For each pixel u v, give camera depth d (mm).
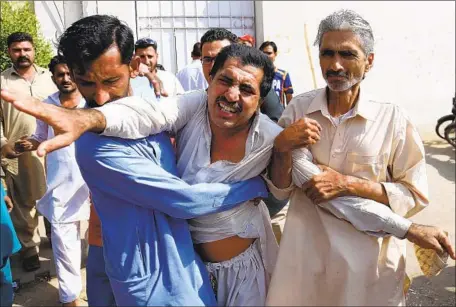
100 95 1779
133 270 1780
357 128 1975
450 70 9156
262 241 1998
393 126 1954
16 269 4211
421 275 4133
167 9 8312
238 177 1889
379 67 8977
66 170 3430
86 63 1721
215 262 1961
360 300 1938
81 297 3762
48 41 6891
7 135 4090
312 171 1896
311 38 8414
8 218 1818
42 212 3547
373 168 1968
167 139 1912
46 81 4391
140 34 8211
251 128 1903
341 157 1995
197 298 1799
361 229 1909
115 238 1798
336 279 1948
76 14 7512
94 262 2412
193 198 1783
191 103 1943
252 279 1970
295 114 2123
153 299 1769
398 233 1870
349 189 1881
